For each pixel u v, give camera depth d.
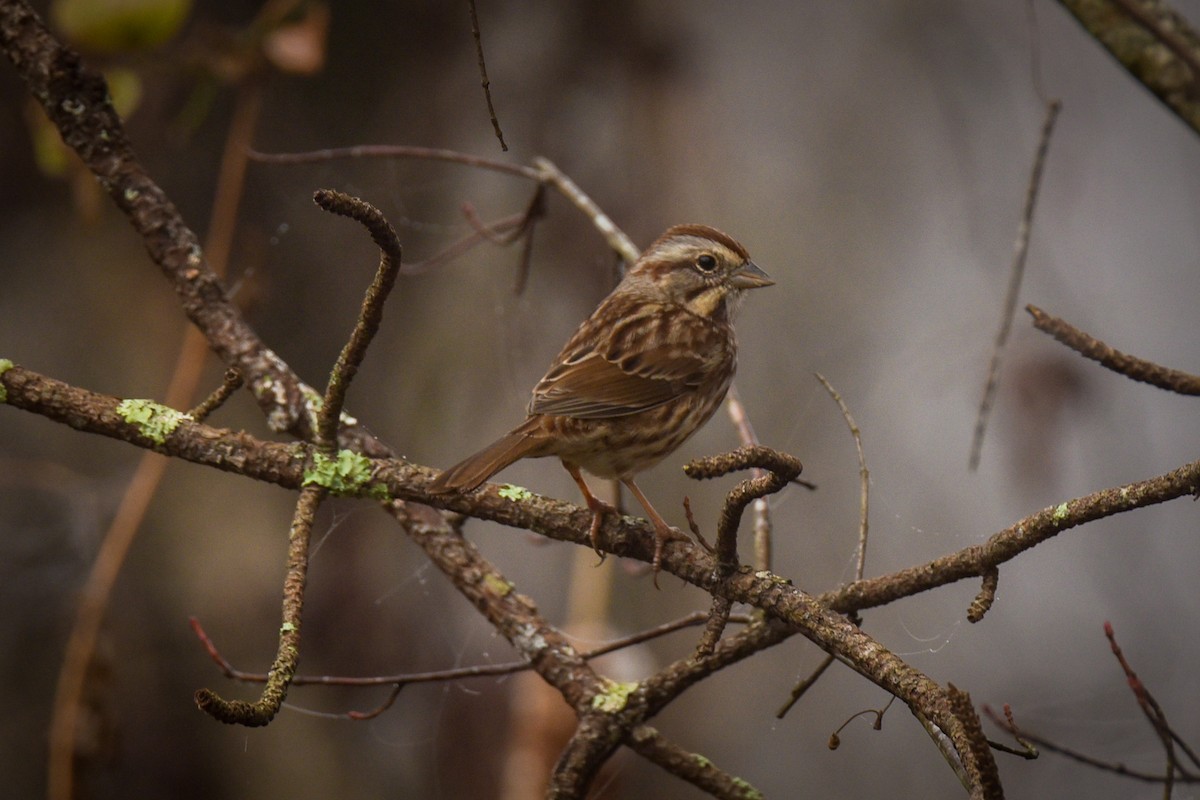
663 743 5.76
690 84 11.74
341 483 5.37
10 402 5.35
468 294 11.80
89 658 8.29
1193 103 6.17
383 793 11.33
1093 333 10.91
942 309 11.30
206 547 12.03
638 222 11.41
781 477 4.61
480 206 11.88
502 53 12.04
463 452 11.58
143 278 12.33
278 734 11.59
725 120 11.70
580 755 5.73
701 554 5.32
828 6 11.93
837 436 11.17
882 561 10.98
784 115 11.73
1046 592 11.53
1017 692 11.27
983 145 11.68
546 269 11.59
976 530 10.82
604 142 11.68
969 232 11.42
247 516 12.23
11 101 11.78
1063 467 10.59
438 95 12.05
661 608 11.27
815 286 11.41
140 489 8.51
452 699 11.26
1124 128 11.89
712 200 11.48
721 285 7.91
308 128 12.03
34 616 11.75
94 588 8.33
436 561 6.27
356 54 12.05
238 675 5.85
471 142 11.96
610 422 6.95
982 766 3.84
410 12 12.00
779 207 11.53
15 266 12.16
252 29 9.44
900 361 11.23
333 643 11.34
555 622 11.40
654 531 5.51
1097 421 10.75
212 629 11.89
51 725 11.66
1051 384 10.57
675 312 7.59
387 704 5.98
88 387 11.99
